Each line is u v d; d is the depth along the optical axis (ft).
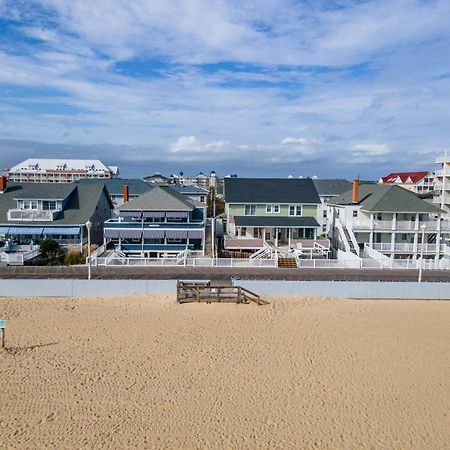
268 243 170.30
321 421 61.21
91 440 55.62
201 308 107.14
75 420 59.88
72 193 186.39
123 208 165.48
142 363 77.87
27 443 54.60
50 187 183.73
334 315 105.19
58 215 172.35
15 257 141.90
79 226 165.89
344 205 177.37
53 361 77.87
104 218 199.21
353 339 90.58
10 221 166.30
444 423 61.11
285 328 96.27
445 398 67.77
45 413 61.26
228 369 76.23
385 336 92.48
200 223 164.04
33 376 71.97
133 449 54.19
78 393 67.00
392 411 63.98
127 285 117.08
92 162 545.85
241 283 117.91
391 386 71.20
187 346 85.66
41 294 115.44
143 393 67.56
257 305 109.70
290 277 129.49
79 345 85.40
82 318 100.48
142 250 159.74
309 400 66.59
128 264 140.97
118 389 68.59
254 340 89.20
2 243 160.66
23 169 524.11
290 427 59.62
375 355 82.89
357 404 65.72
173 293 117.60
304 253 161.27
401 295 118.42
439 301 117.29
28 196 173.58
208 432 58.08
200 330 94.07
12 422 58.80
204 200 278.26
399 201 168.66
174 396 66.90
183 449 54.54
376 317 104.37
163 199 169.17
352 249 167.53
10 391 66.90
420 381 73.00
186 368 76.28
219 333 92.58
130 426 58.85
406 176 427.33
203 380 72.13
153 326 96.02
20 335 89.92
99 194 187.73
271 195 184.34
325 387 70.59
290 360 80.18
